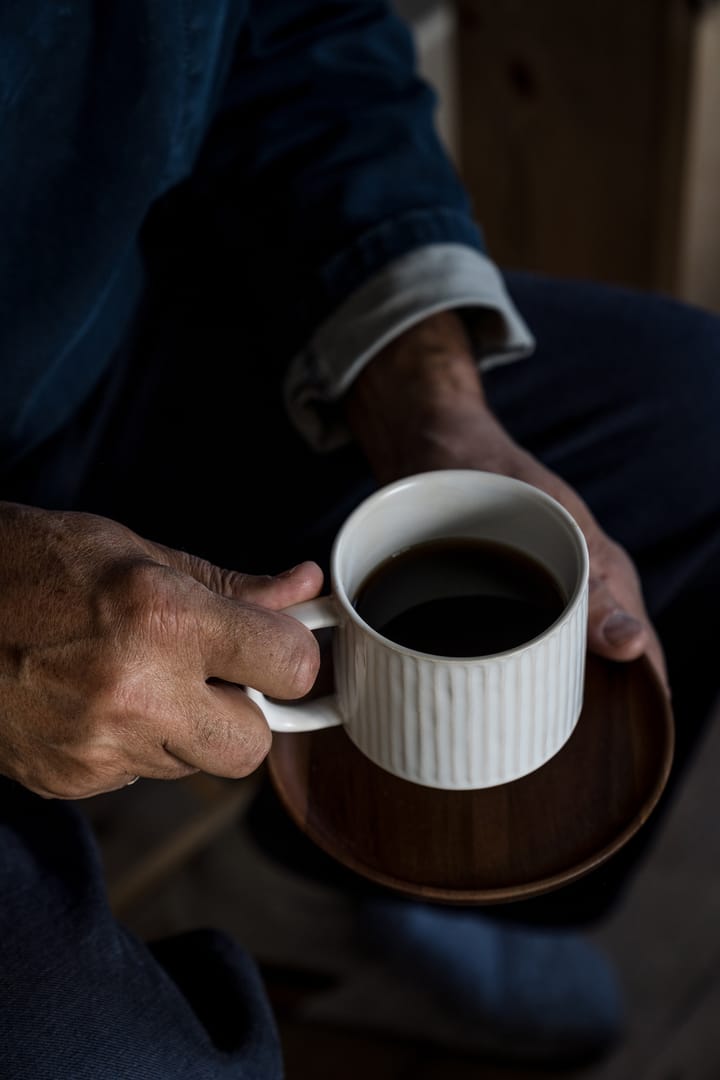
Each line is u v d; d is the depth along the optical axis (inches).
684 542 36.4
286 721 29.4
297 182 36.2
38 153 32.5
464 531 30.0
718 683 38.4
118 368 37.3
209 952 31.8
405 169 36.1
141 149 33.1
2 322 33.6
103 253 33.7
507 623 29.0
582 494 36.7
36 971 29.2
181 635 27.4
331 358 35.1
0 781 31.9
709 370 37.6
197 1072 29.3
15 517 28.8
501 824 29.7
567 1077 47.9
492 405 37.7
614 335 38.4
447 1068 47.9
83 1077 28.5
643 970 49.5
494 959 48.1
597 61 53.3
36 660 27.7
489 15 55.0
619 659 31.1
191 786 43.8
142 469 37.4
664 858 51.8
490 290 35.1
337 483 37.1
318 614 28.4
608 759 30.2
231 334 38.4
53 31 31.6
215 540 36.9
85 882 30.6
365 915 48.6
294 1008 49.0
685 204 56.7
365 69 37.0
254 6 36.0
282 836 40.6
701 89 52.2
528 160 59.8
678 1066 47.0
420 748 28.7
